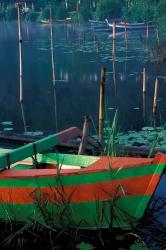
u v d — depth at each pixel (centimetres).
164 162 448
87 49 2195
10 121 1057
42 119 1066
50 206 471
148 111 1051
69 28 3425
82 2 3984
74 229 475
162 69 1560
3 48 2462
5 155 494
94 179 460
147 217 502
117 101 1162
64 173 461
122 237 471
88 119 601
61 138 560
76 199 467
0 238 484
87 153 657
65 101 1223
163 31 2347
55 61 1883
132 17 3322
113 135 536
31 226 478
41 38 2836
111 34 2864
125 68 1622
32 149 523
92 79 1476
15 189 478
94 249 459
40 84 1458
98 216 468
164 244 464
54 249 460
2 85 1483
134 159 470
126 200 461
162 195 540
